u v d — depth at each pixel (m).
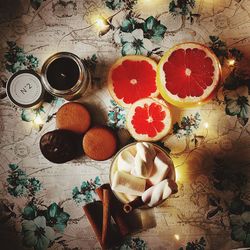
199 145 0.44
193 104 0.42
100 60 0.45
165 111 0.42
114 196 0.43
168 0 0.45
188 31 0.44
